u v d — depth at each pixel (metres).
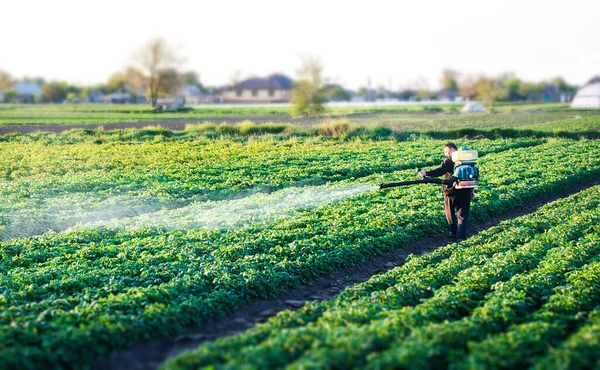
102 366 7.59
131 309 8.93
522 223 15.48
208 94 153.38
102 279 10.48
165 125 48.47
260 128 41.06
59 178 22.28
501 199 18.55
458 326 7.84
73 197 19.06
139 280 10.44
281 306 10.30
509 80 141.62
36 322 7.95
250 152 30.59
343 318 8.45
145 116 62.94
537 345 7.39
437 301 9.27
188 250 12.24
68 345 7.53
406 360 6.54
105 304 8.95
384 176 22.80
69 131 38.84
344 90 151.62
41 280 10.45
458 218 14.74
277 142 35.56
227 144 34.56
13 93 122.31
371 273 12.42
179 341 8.55
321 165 26.00
